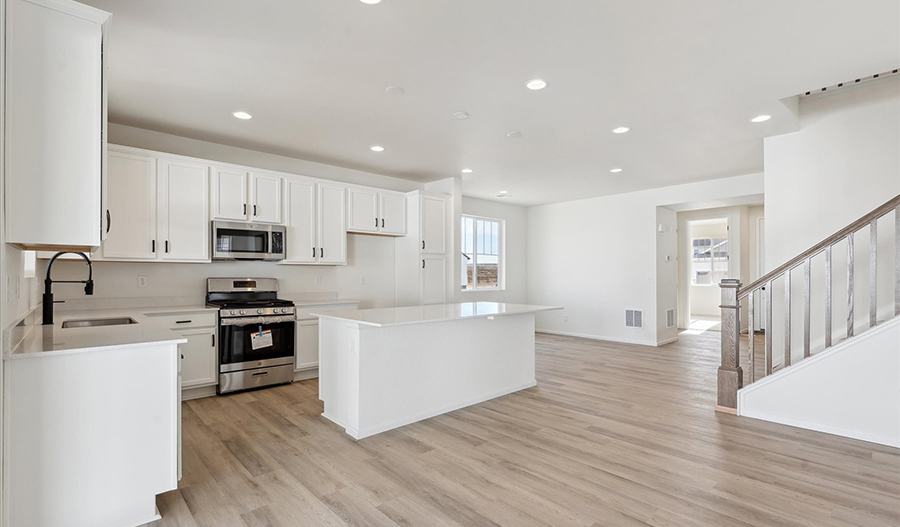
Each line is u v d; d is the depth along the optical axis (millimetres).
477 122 3826
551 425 3354
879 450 2818
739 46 2549
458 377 3766
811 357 3199
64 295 3664
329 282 5309
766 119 3740
